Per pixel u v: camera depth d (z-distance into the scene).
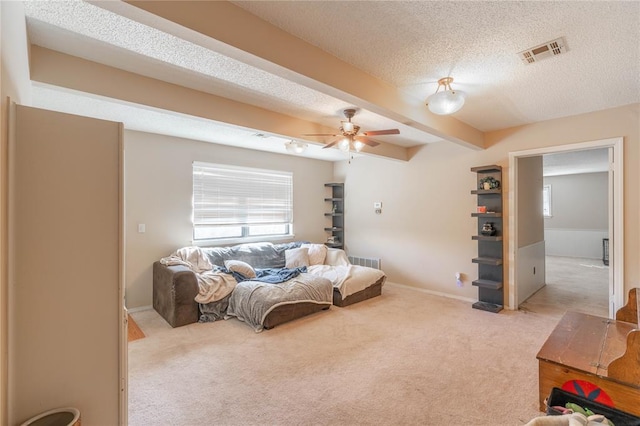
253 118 3.05
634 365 1.67
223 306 3.76
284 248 5.23
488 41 1.97
